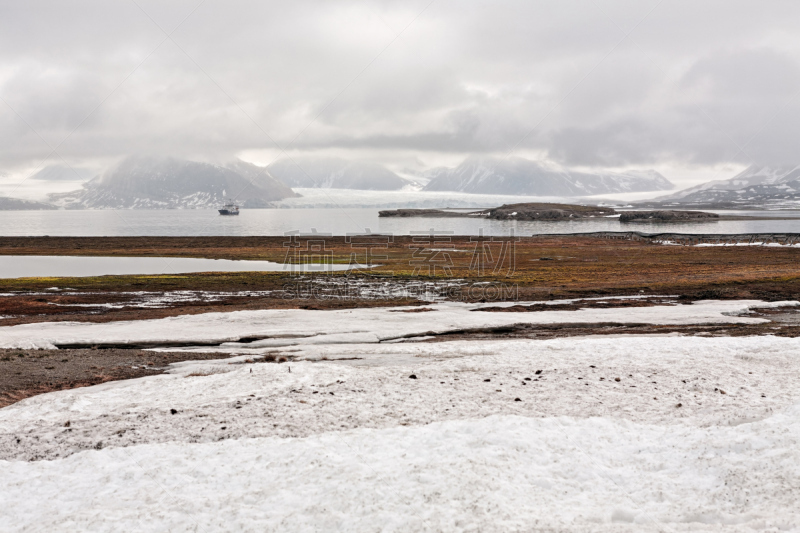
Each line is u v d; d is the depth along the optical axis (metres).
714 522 10.02
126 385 22.17
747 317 38.66
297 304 46.91
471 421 15.57
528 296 50.56
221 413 17.39
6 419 17.31
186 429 15.99
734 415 15.43
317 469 12.58
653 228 197.88
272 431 15.68
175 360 27.25
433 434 14.59
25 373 24.36
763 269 71.62
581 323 37.06
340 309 43.81
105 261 93.19
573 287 55.88
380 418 16.64
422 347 28.88
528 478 11.98
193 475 12.84
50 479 12.91
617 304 45.50
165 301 48.84
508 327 36.03
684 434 14.21
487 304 46.31
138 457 13.94
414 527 9.84
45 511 11.40
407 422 16.23
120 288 56.53
